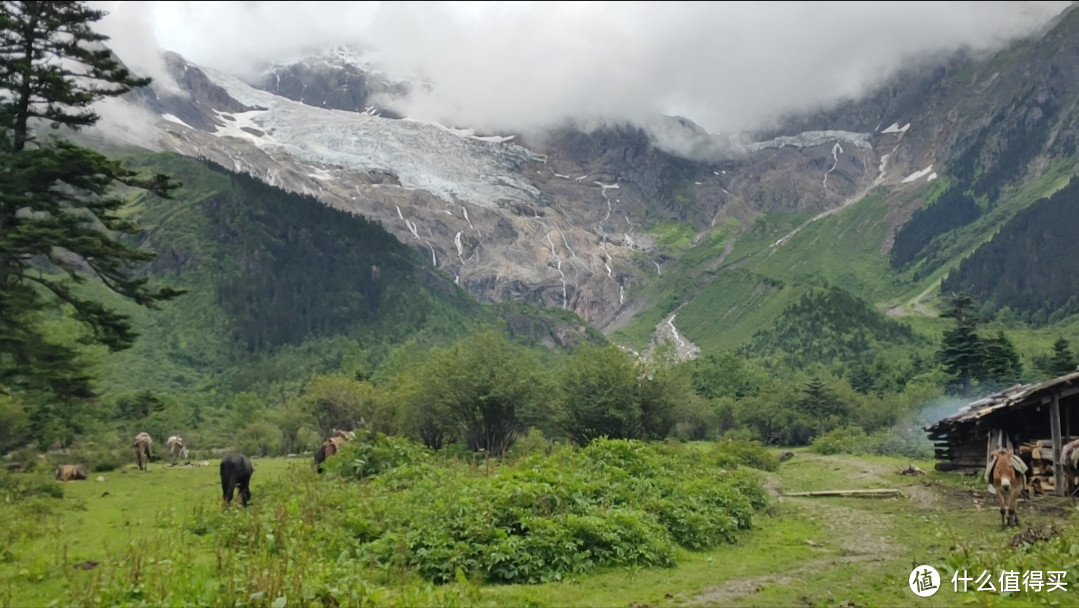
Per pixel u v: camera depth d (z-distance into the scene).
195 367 105.88
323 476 22.70
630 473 19.58
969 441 27.53
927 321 144.12
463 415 41.28
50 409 38.53
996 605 9.99
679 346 185.88
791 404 65.25
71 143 26.02
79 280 28.08
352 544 12.97
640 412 40.78
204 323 114.44
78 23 27.75
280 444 54.91
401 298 137.12
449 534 12.79
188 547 13.22
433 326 130.00
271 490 20.41
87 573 11.52
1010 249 160.62
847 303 127.06
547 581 11.72
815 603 10.53
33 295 27.17
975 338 57.47
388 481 19.94
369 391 49.50
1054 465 21.31
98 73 28.58
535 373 42.28
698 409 61.19
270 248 136.88
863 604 10.34
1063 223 154.88
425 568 11.81
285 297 126.38
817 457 43.69
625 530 13.40
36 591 10.77
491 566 11.91
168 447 44.50
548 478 16.06
